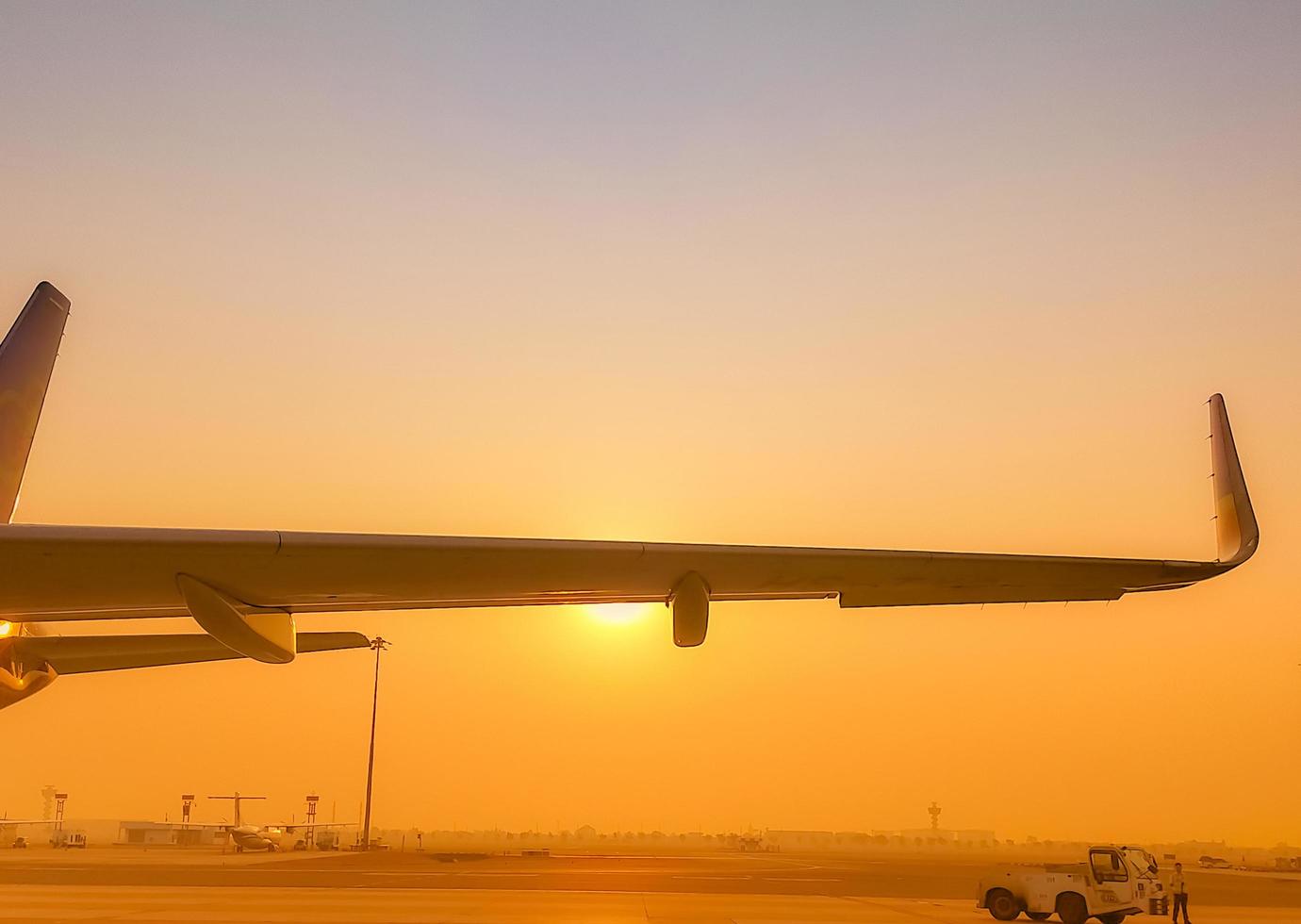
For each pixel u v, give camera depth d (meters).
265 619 8.12
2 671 10.92
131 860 81.12
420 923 28.61
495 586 8.08
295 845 136.00
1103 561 7.70
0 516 12.49
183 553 7.05
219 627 7.67
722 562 7.75
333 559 7.30
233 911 32.06
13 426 12.73
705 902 38.53
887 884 53.75
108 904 34.53
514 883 49.09
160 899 37.19
